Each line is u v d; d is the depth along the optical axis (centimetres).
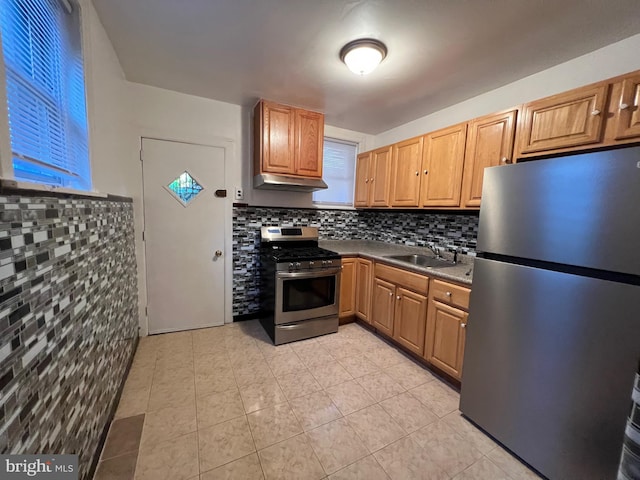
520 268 130
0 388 60
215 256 275
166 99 240
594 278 106
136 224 240
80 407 107
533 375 126
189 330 270
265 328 272
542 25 144
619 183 98
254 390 182
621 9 130
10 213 65
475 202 198
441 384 194
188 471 124
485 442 145
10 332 64
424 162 240
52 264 85
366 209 345
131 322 214
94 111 139
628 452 85
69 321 97
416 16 139
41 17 97
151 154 240
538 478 125
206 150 260
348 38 159
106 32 160
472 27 147
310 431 149
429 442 144
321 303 264
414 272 219
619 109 130
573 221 111
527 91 200
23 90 85
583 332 109
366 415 162
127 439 140
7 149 68
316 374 202
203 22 150
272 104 251
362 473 126
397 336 238
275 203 300
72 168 120
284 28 153
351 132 337
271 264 249
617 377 100
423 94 232
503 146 179
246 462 129
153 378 192
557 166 115
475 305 152
